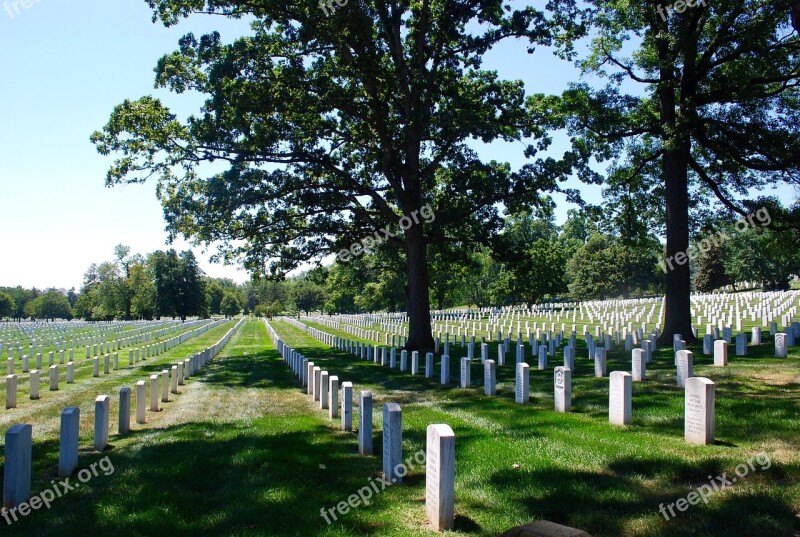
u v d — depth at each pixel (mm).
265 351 33969
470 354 21000
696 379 8008
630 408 9375
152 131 23625
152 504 6438
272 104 21984
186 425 11406
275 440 9477
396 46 23688
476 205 24828
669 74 21469
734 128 21953
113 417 12867
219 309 133000
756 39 19250
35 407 14555
